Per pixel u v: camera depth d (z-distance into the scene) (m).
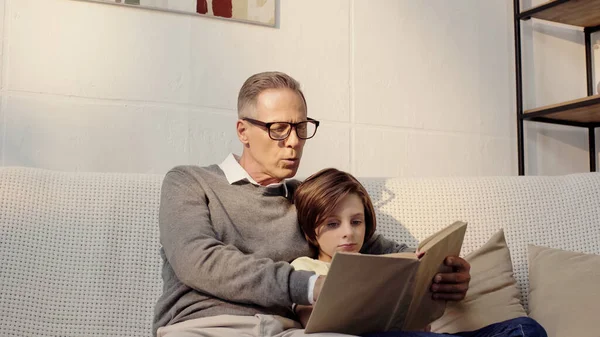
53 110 1.93
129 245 1.57
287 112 1.49
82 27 1.98
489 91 2.62
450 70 2.54
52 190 1.57
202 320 1.26
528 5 2.77
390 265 1.10
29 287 1.45
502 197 1.82
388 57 2.43
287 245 1.45
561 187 1.86
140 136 2.03
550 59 2.78
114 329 1.49
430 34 2.52
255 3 2.21
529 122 2.70
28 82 1.91
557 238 1.78
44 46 1.93
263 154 1.50
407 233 1.72
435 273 1.32
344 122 2.32
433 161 2.47
